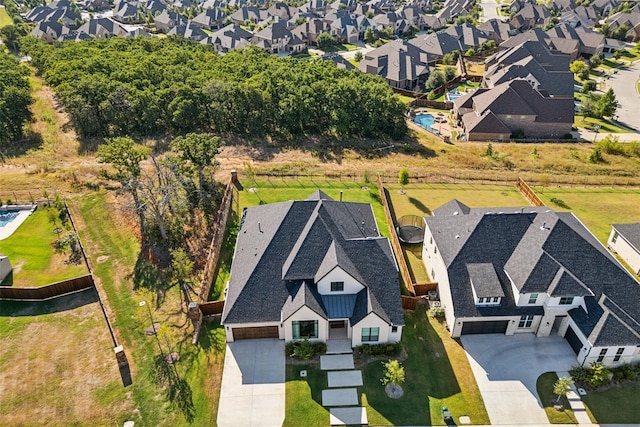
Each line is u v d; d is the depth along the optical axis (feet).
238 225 170.91
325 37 485.56
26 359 119.96
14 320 131.34
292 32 504.84
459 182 212.64
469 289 127.95
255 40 481.05
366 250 130.82
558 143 278.46
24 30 451.12
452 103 334.24
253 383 114.93
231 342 125.49
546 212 139.44
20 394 111.24
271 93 255.91
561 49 436.76
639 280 151.94
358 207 157.07
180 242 160.35
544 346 126.00
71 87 247.91
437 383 116.06
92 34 478.59
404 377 115.85
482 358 122.83
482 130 282.15
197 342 125.29
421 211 188.34
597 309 120.98
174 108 247.09
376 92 263.90
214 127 262.06
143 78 273.33
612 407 111.14
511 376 117.91
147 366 118.42
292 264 126.72
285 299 124.06
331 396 112.16
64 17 540.93
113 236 165.78
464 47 474.08
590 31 473.26
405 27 552.82
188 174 181.88
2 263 145.38
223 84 255.70
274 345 125.08
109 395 111.34
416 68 380.78
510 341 127.54
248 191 196.13
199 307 130.41
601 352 116.78
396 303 123.85
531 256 127.65
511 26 554.05
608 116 322.96
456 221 145.48
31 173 206.28
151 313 133.90
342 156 239.09
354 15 554.05
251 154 235.81
